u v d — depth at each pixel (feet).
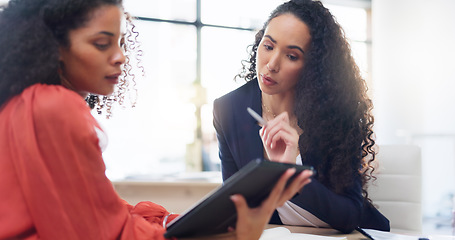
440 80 18.49
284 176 2.56
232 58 18.89
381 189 5.89
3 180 2.60
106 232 2.66
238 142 5.04
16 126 2.61
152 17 18.02
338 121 4.69
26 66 2.78
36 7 2.87
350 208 4.36
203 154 17.92
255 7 19.19
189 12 18.54
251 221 2.65
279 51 4.35
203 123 18.06
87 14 2.82
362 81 4.92
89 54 2.85
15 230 2.56
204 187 7.32
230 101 5.21
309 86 4.56
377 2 19.92
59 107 2.60
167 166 17.67
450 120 18.21
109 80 2.97
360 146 4.87
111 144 16.49
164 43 18.08
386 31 19.54
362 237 4.02
